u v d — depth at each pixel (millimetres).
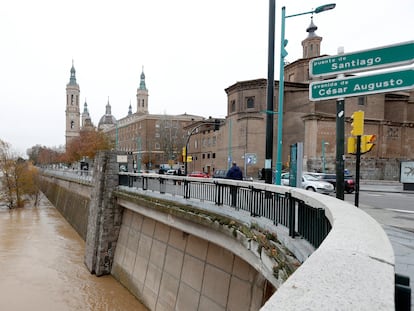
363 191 23219
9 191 48719
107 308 13336
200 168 62625
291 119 48781
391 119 49594
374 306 1187
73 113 130000
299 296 1305
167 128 72188
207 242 10414
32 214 42469
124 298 14148
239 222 7770
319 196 4691
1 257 21375
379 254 1763
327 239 2088
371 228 2418
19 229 31719
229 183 8602
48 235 28922
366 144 8148
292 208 5531
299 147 10406
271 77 9664
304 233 5039
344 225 2521
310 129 44531
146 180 14953
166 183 12953
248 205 7762
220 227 8359
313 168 43750
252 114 47562
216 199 9312
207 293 9633
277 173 10805
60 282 16531
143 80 131250
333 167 44594
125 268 15852
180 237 12031
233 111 50969
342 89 6035
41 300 14422
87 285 15953
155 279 12898
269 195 6738
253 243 6633
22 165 51875
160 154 82062
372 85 5660
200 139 63125
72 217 34156
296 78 52531
